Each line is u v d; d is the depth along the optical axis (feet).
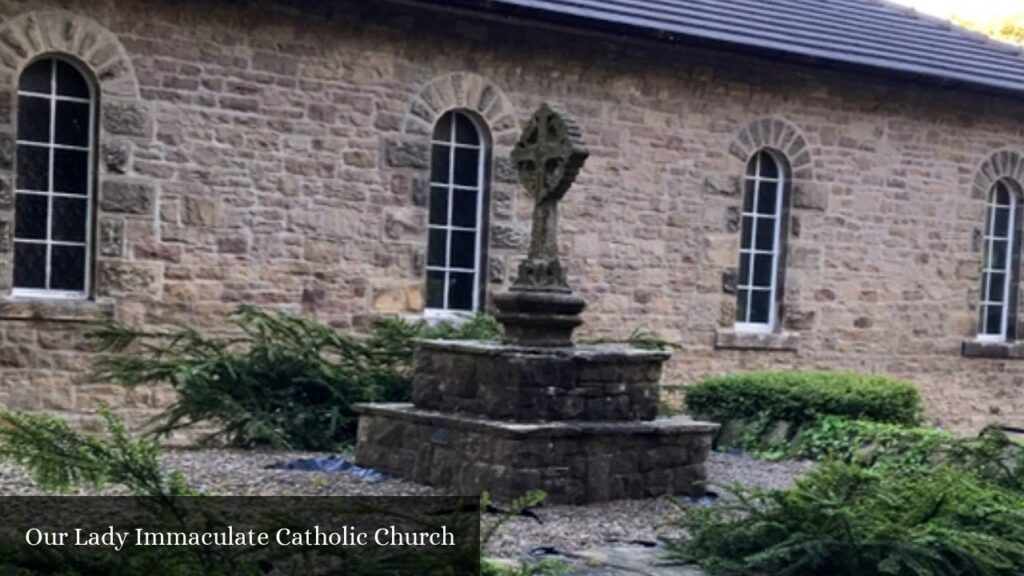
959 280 55.52
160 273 38.11
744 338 49.57
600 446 25.88
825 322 51.83
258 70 39.52
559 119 26.71
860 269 52.70
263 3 39.32
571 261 45.60
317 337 35.09
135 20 37.50
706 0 50.31
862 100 52.24
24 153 36.55
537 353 25.80
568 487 25.29
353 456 30.78
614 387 26.71
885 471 24.31
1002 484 26.00
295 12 40.01
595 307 46.16
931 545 19.21
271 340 34.99
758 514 20.54
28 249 36.73
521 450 24.66
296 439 33.12
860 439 35.78
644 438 26.55
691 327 48.47
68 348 36.63
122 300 37.50
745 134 49.42
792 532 19.89
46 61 36.70
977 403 56.34
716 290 48.98
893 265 53.57
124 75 37.37
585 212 45.85
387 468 27.73
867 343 53.01
